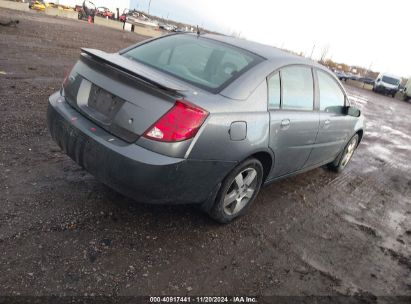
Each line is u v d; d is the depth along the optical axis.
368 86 40.50
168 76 3.17
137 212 3.34
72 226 2.95
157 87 2.63
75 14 33.84
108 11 45.84
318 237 3.75
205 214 3.57
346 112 4.88
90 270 2.55
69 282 2.40
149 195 2.71
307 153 4.30
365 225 4.29
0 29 13.50
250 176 3.44
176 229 3.24
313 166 4.85
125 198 3.50
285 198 4.50
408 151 9.41
